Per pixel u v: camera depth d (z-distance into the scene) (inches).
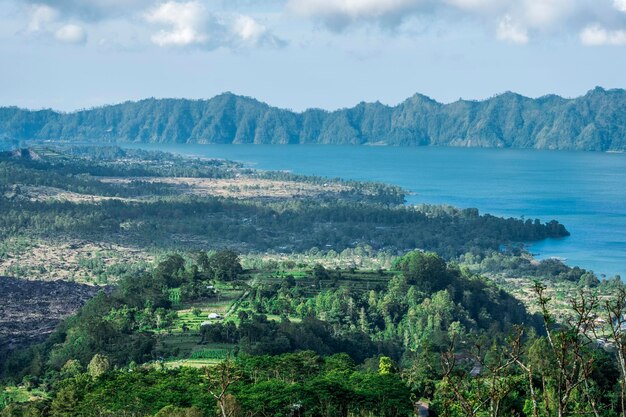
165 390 6353.3
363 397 5954.7
